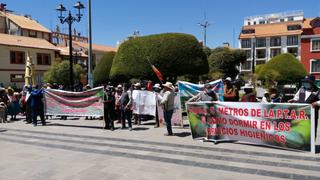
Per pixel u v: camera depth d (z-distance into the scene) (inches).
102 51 2472.9
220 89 499.5
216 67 2188.7
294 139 326.0
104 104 484.4
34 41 1849.2
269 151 327.6
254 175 255.4
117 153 333.7
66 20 802.8
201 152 329.7
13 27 2108.8
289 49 2901.1
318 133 419.5
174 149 345.1
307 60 1841.8
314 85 335.9
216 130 373.4
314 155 309.9
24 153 340.2
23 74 1706.4
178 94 478.0
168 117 419.2
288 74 1163.3
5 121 597.3
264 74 1214.9
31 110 557.0
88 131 469.4
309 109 315.0
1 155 332.5
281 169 269.0
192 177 252.8
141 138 406.9
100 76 1035.3
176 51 748.6
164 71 751.7
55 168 282.7
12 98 627.2
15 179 255.4
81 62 2154.3
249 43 3036.4
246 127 356.2
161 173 264.1
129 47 793.6
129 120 473.1
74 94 530.9
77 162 301.3
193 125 391.2
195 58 761.6
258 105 346.6
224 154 319.9
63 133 455.2
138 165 288.0
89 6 744.3
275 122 337.1
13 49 1659.7
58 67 1434.5
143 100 513.7
